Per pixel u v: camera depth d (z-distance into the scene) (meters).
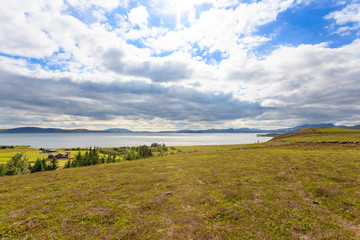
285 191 15.00
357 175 18.22
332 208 11.65
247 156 39.03
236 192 15.11
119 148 176.00
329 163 25.12
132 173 27.08
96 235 9.73
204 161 35.69
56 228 10.62
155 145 182.00
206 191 15.96
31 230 10.54
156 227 10.13
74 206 14.02
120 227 10.44
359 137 61.09
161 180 21.39
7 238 9.73
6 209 13.91
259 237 8.80
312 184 16.41
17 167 51.31
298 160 29.25
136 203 14.01
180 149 143.50
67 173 31.27
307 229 9.33
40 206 14.27
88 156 81.56
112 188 18.83
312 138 76.44
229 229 9.60
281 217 10.68
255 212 11.43
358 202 12.07
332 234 8.73
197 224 10.28
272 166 25.72
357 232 8.80
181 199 14.37
